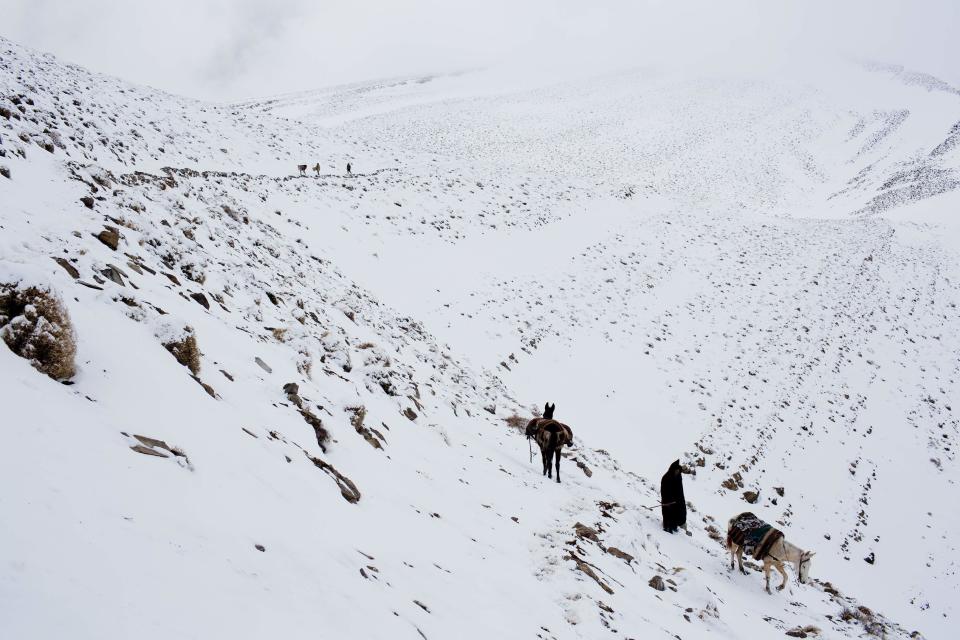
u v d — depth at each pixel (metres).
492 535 7.05
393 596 4.00
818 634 8.66
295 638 2.72
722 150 92.31
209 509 3.44
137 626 2.15
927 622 15.08
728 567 10.81
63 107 19.47
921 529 19.09
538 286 26.98
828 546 17.41
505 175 43.75
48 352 3.78
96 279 6.03
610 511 10.19
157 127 27.05
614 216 39.91
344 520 4.76
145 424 3.94
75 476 2.87
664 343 25.94
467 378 16.38
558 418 18.48
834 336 29.78
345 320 14.02
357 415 7.58
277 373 7.36
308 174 32.72
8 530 2.23
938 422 25.34
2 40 27.19
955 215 52.19
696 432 20.67
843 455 21.88
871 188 72.38
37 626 1.86
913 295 35.81
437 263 25.62
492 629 4.54
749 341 27.86
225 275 10.45
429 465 8.27
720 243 39.22
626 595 7.08
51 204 7.98
